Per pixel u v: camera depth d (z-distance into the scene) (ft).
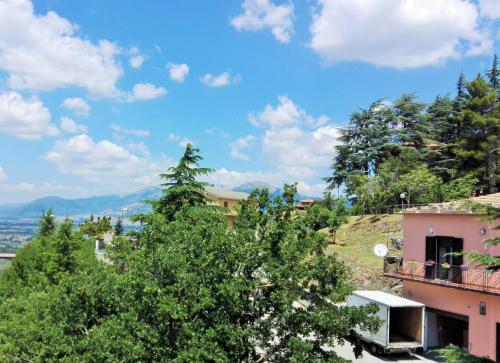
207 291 41.06
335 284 46.88
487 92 159.33
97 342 38.96
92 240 117.91
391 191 163.32
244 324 43.16
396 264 89.92
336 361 42.52
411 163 172.55
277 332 44.65
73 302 45.32
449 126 186.80
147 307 40.98
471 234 76.38
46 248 98.27
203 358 38.93
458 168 160.04
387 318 76.48
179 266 42.70
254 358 45.39
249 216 48.91
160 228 46.42
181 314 38.65
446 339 82.94
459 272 77.00
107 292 45.29
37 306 54.13
